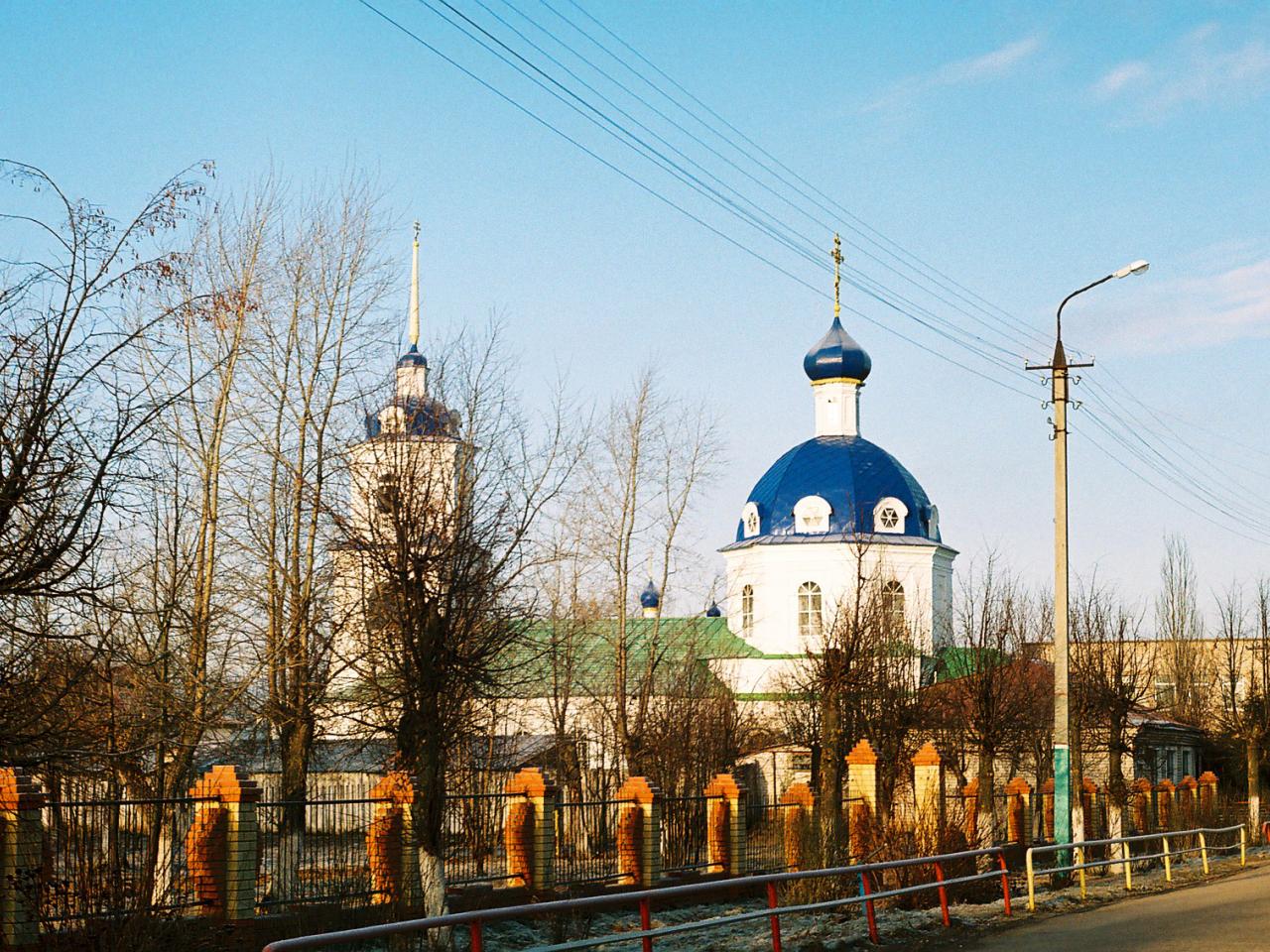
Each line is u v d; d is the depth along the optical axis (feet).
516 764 127.85
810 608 205.16
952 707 136.05
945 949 56.18
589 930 68.18
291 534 91.30
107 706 49.55
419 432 70.64
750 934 66.03
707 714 147.02
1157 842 121.60
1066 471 92.43
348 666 79.56
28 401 39.88
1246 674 226.58
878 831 85.87
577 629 139.33
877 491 207.10
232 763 88.99
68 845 51.37
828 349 215.92
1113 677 139.64
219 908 57.16
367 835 68.28
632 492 144.87
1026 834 113.50
